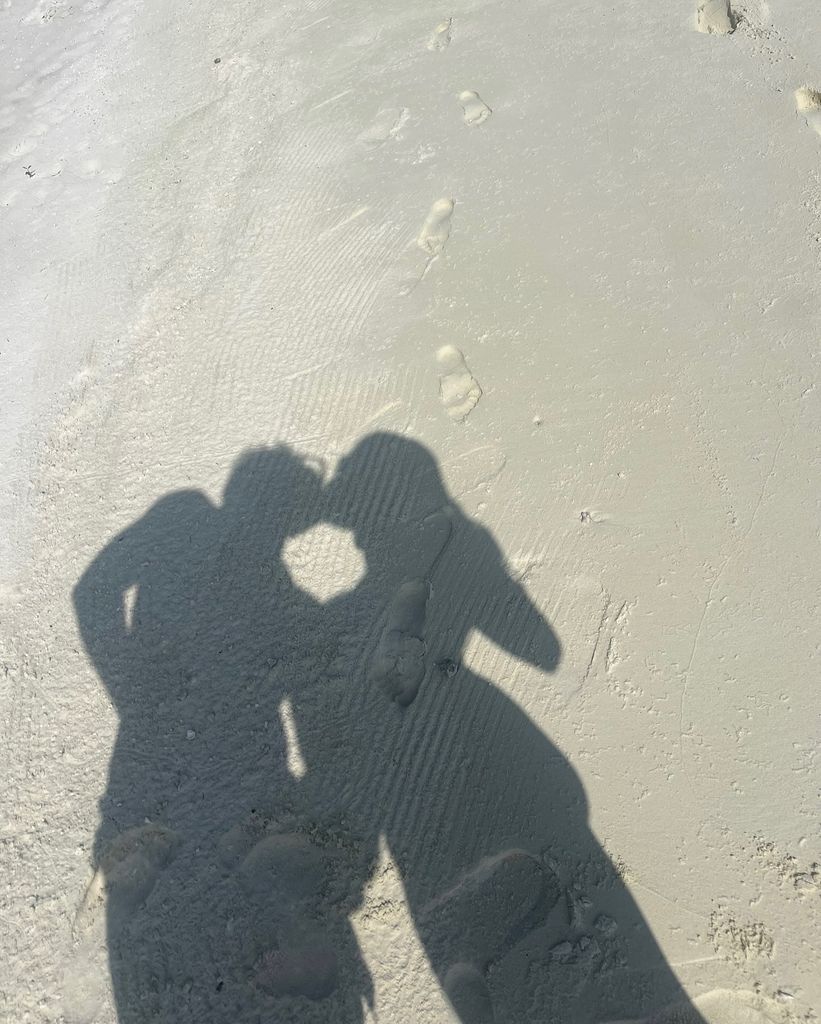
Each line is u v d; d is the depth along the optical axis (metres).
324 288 3.66
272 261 3.82
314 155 4.29
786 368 3.07
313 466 3.07
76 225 4.28
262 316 3.61
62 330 3.78
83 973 2.11
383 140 4.28
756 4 4.64
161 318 3.70
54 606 2.85
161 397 3.40
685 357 3.15
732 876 2.13
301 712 2.50
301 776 2.39
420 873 2.20
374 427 3.15
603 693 2.45
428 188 3.98
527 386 3.17
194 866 2.24
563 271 3.51
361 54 4.84
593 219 3.68
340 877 2.20
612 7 4.74
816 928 2.04
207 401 3.34
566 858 2.20
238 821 2.31
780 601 2.55
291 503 2.97
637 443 2.95
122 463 3.21
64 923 2.19
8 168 4.77
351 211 3.96
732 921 2.07
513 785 2.32
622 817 2.24
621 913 2.10
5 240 4.30
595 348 3.23
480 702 2.48
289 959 2.08
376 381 3.29
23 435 3.41
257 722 2.49
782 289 3.30
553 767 2.34
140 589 2.82
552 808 2.28
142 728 2.51
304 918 2.14
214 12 5.50
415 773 2.37
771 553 2.64
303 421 3.21
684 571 2.64
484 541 2.80
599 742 2.37
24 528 3.10
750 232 3.52
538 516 2.83
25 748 2.53
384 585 2.74
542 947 2.07
